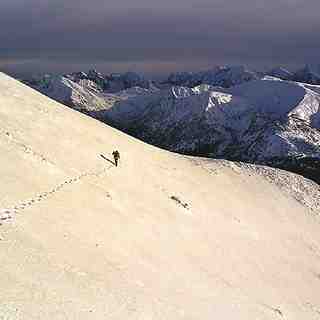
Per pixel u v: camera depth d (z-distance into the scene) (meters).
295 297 47.16
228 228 57.69
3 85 63.41
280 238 64.38
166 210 51.44
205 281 39.38
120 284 30.78
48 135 53.09
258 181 84.88
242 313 36.41
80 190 43.06
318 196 88.50
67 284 27.33
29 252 28.53
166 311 30.36
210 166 83.06
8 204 33.53
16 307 23.00
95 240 35.19
